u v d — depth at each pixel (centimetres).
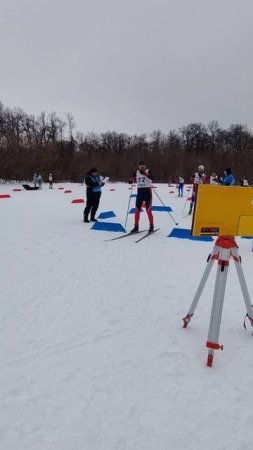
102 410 231
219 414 230
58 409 231
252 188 284
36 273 523
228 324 361
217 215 276
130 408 234
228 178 1055
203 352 306
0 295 429
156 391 252
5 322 355
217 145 7200
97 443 204
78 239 786
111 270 550
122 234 862
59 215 1198
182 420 224
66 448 200
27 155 4012
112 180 5072
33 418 223
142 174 848
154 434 212
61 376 267
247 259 652
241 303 418
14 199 1878
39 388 252
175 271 554
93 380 263
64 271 537
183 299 430
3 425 216
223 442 207
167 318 374
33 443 203
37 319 364
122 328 348
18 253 643
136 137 6944
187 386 258
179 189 2289
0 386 253
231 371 279
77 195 2233
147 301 421
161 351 306
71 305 403
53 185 3725
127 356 297
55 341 319
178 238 830
